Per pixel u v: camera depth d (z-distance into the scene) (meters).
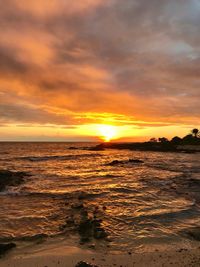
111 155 75.06
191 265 7.49
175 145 112.44
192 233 10.52
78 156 68.56
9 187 21.41
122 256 8.28
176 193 18.80
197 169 36.41
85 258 8.12
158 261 7.82
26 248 9.12
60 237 10.20
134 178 27.31
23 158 57.22
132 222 12.07
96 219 12.24
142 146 122.81
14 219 12.67
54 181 25.34
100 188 21.16
